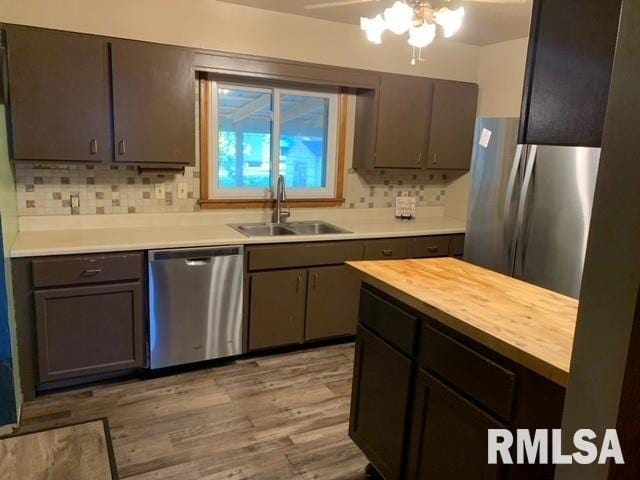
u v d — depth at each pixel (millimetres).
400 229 3730
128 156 2928
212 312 3045
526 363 1313
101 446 1714
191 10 3082
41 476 1548
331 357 3391
